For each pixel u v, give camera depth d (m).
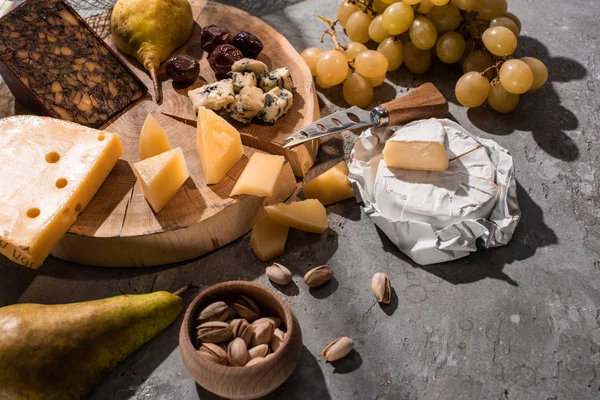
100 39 0.67
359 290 0.58
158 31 0.69
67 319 0.53
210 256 0.61
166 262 0.60
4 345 0.51
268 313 0.55
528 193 0.63
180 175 0.60
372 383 0.53
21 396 0.51
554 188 0.63
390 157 0.61
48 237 0.57
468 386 0.53
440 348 0.55
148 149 0.62
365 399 0.53
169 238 0.58
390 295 0.57
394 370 0.54
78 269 0.61
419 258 0.59
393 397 0.53
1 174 0.59
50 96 0.64
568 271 0.58
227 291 0.53
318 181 0.63
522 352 0.54
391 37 0.71
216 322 0.52
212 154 0.60
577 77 0.72
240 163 0.62
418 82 0.73
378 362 0.54
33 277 0.60
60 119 0.64
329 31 0.77
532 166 0.65
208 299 0.53
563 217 0.61
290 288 0.58
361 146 0.65
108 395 0.54
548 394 0.52
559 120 0.68
